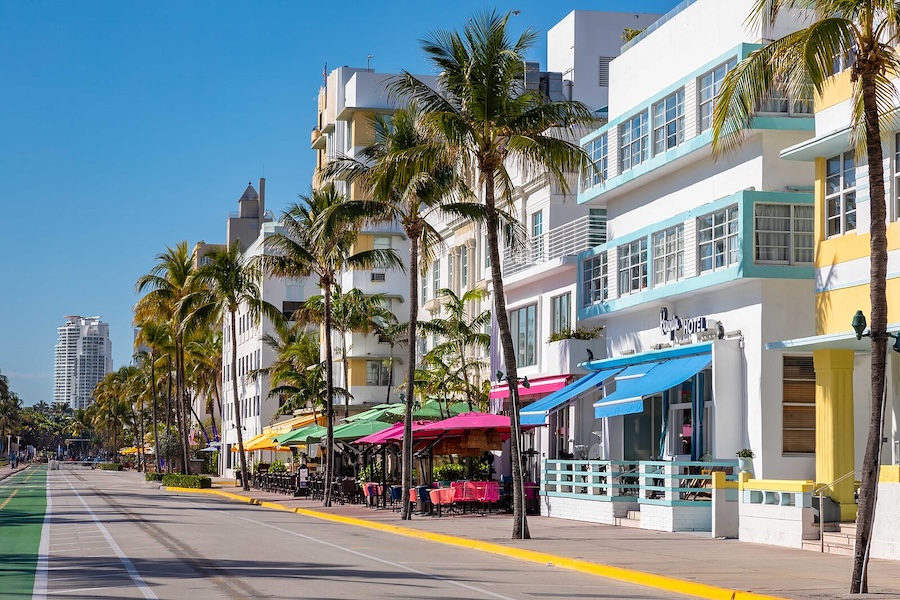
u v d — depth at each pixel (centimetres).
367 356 6938
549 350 4144
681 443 3422
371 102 6919
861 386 2684
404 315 7038
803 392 2930
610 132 3747
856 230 2464
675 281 3306
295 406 7112
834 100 2530
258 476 7012
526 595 1600
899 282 2312
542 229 4394
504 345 2720
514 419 2695
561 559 2153
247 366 9569
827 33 1609
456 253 5550
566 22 5284
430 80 6988
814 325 2956
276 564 2009
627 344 3725
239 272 6444
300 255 4734
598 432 3906
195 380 11219
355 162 3788
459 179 3422
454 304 5406
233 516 3947
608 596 1619
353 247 7006
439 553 2389
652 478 3152
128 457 17825
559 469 3716
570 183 4278
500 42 2722
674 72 3372
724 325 3109
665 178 3500
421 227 3741
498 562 2192
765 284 2944
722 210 3062
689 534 2809
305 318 6800
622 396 3139
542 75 5119
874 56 1636
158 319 8262
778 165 2984
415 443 4203
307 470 5941
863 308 2423
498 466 4788
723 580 1770
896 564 2028
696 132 3180
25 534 2773
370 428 4478
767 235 2947
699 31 3244
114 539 2609
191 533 2883
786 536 2430
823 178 2597
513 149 2759
